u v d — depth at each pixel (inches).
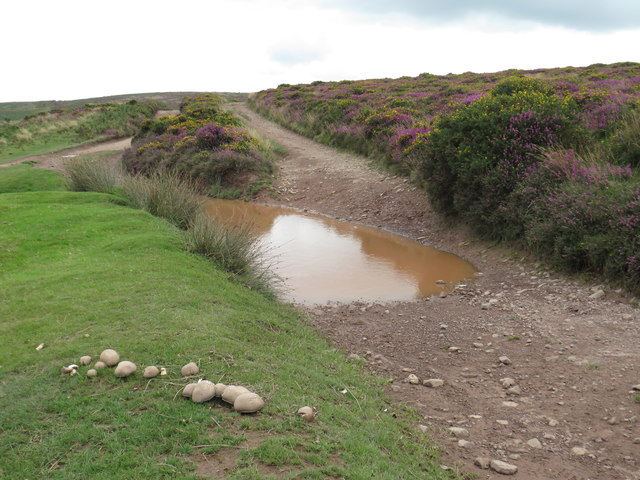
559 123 412.2
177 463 110.5
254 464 111.5
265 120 1348.4
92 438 119.0
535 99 443.8
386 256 412.5
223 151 761.0
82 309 198.7
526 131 408.2
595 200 311.4
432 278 352.5
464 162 421.7
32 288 222.5
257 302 249.0
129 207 405.4
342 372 190.2
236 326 202.8
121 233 320.5
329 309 291.1
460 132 439.2
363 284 341.4
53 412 130.2
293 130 1128.8
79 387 141.2
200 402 135.3
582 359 204.8
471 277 351.6
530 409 172.1
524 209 366.3
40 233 314.8
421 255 414.0
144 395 137.4
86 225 335.0
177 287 231.0
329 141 924.0
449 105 750.5
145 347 165.8
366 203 579.5
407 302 303.4
